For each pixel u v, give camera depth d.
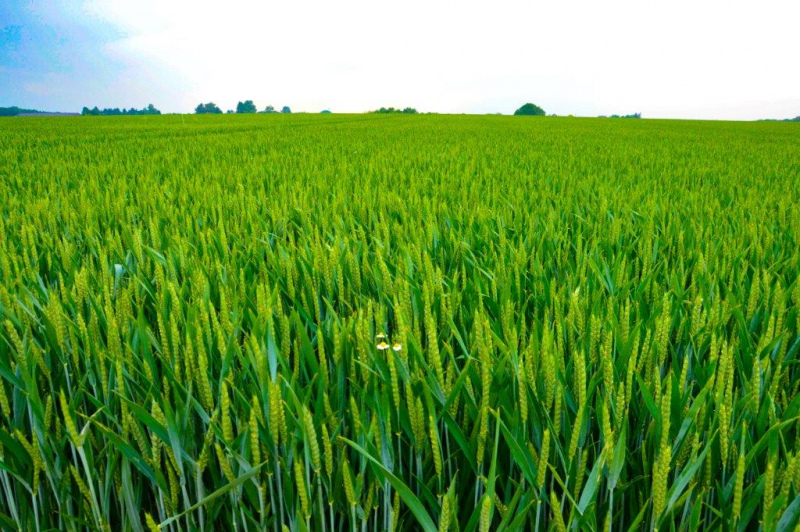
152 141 17.52
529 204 5.25
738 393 1.76
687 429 1.34
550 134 23.33
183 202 5.27
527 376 1.50
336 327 1.80
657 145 16.73
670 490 1.23
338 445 1.47
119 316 2.00
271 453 1.41
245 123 36.97
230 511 1.56
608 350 1.54
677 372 1.81
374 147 14.73
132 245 3.21
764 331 2.05
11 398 1.78
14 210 4.76
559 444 1.38
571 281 2.61
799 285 2.24
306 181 7.38
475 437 1.45
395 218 4.63
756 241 3.28
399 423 1.48
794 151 14.96
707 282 2.62
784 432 1.53
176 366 1.60
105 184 6.95
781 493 1.11
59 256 3.19
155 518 1.73
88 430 1.46
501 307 2.13
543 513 1.49
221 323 1.94
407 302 2.08
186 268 2.81
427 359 1.81
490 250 3.29
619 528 1.54
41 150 13.58
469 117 58.00
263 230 4.03
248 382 1.73
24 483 1.48
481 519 1.14
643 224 4.07
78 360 1.87
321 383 1.52
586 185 6.43
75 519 1.48
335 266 2.54
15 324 1.94
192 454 1.50
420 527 1.60
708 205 5.05
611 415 1.58
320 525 1.40
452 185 6.54
